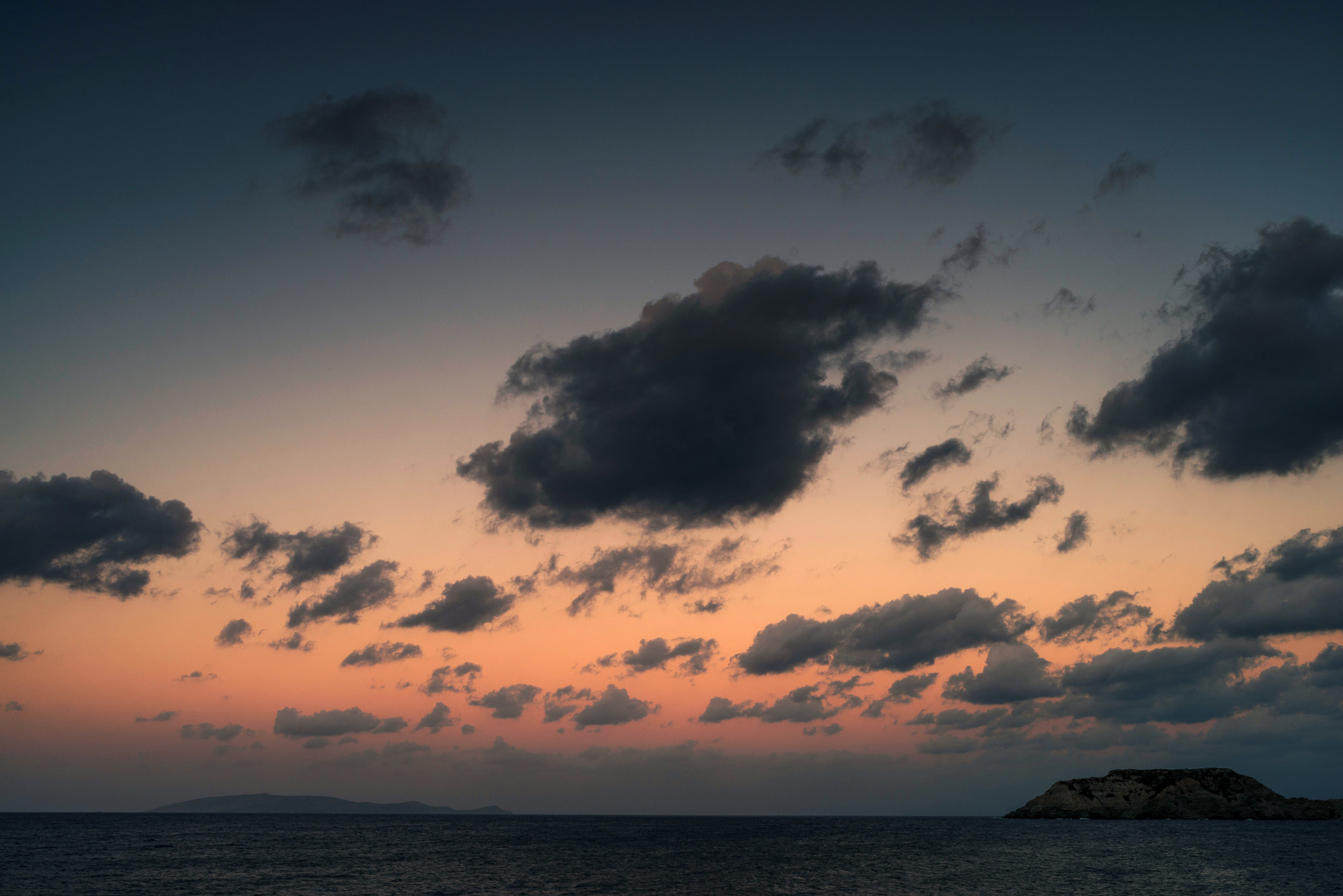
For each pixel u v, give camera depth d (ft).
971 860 412.16
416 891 280.51
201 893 273.75
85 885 294.05
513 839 623.77
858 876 335.88
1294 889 295.48
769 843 570.05
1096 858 421.59
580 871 354.13
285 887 290.35
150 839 578.25
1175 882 315.99
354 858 420.77
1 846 476.54
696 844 564.30
